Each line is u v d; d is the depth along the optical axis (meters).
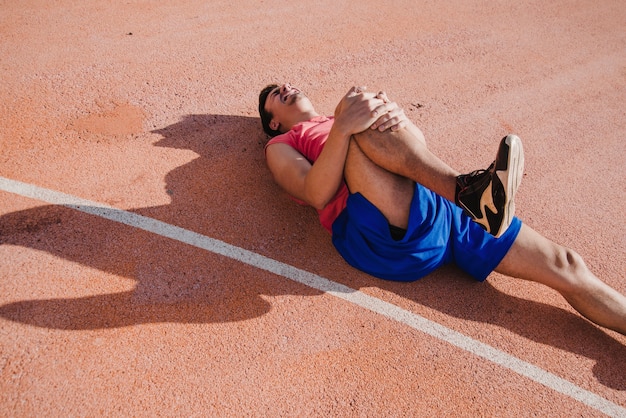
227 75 4.86
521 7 7.16
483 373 2.72
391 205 2.85
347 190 3.14
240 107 4.48
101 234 3.14
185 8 5.96
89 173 3.58
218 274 3.01
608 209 3.94
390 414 2.49
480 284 3.19
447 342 2.84
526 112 4.97
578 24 6.87
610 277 3.35
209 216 3.39
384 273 3.04
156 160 3.77
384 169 2.84
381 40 5.86
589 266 3.42
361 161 2.86
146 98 4.39
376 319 2.90
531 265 2.91
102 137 3.92
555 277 2.88
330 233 3.40
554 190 4.05
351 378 2.61
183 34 5.41
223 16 5.89
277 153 3.41
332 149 2.85
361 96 2.89
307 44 5.57
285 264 3.14
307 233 3.38
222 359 2.61
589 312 2.91
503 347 2.85
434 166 2.70
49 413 2.30
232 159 3.90
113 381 2.45
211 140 4.06
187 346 2.64
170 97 4.46
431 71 5.43
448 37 6.13
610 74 5.80
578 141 4.65
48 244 3.03
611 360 2.86
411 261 2.92
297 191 3.26
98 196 3.40
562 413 2.59
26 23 5.23
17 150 3.69
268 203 3.56
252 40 5.49
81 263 2.95
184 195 3.52
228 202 3.52
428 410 2.53
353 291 3.03
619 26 6.93
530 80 5.50
